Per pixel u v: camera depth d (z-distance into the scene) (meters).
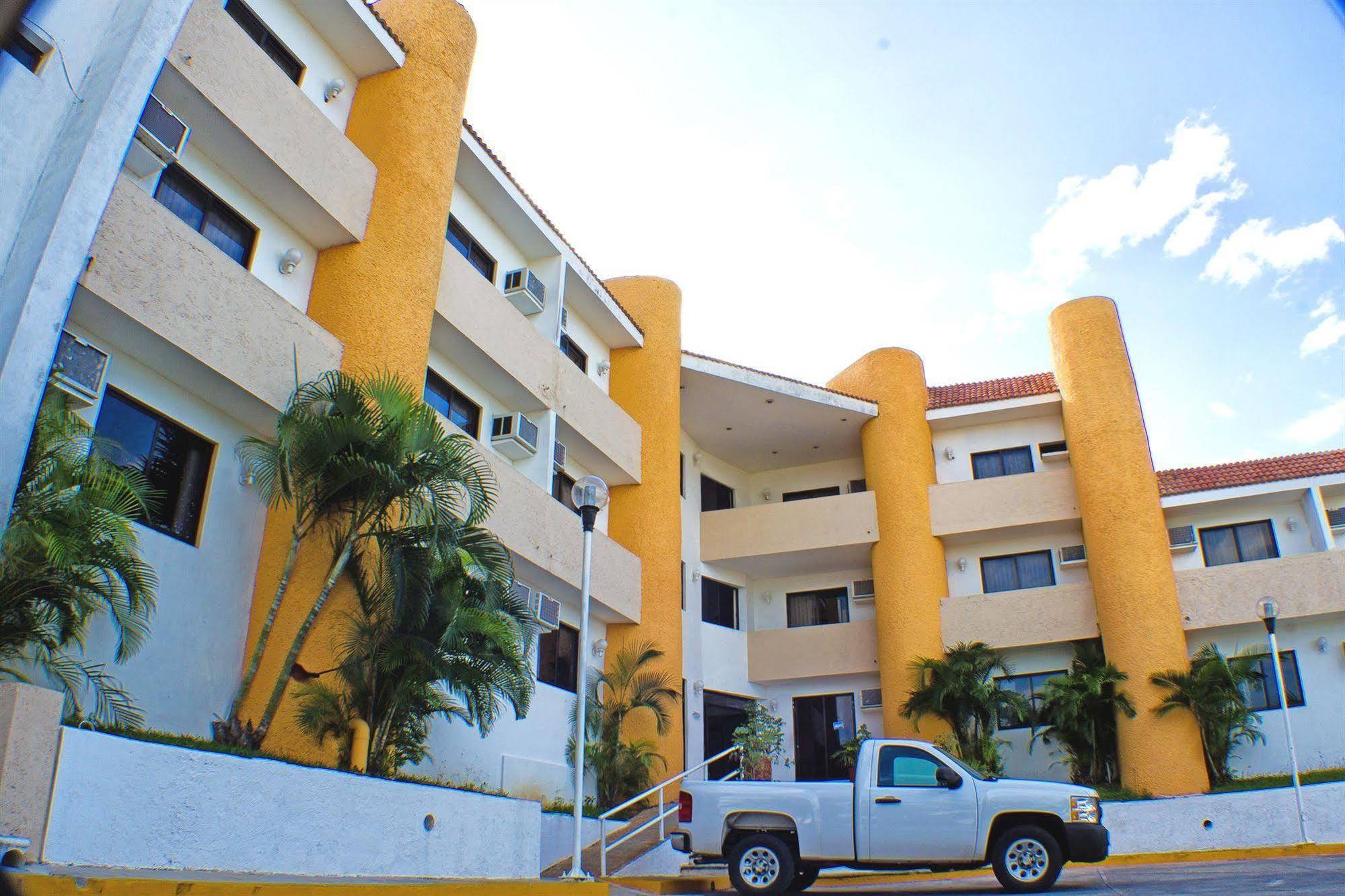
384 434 12.30
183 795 8.32
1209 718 22.50
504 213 20.95
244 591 13.23
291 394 13.30
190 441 12.98
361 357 14.88
